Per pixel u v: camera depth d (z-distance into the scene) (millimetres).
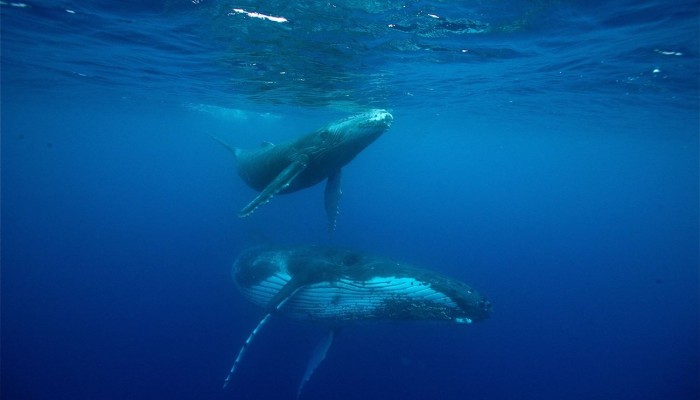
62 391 15219
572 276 35750
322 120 37000
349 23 11094
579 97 22031
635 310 28297
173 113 40281
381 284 7852
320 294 8570
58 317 21031
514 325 23500
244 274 10820
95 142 106812
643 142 47531
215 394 14625
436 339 19266
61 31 13500
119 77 21875
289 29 11758
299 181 9094
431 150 83250
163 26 12195
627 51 13289
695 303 30828
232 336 18312
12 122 64750
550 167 115562
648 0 9281
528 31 11578
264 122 44719
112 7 10906
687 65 14586
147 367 16500
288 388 14742
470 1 9516
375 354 17250
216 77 19625
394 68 16203
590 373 19328
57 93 31062
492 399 16078
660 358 21391
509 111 29094
